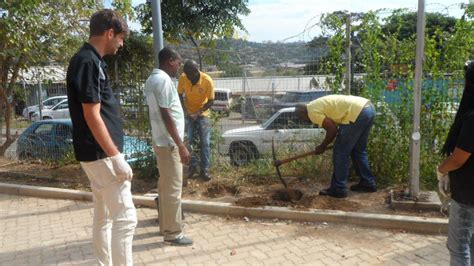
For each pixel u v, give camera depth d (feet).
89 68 9.52
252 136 22.65
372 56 19.99
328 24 20.35
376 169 20.16
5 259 13.64
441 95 19.22
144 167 22.68
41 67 27.12
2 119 28.78
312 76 21.34
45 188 20.77
